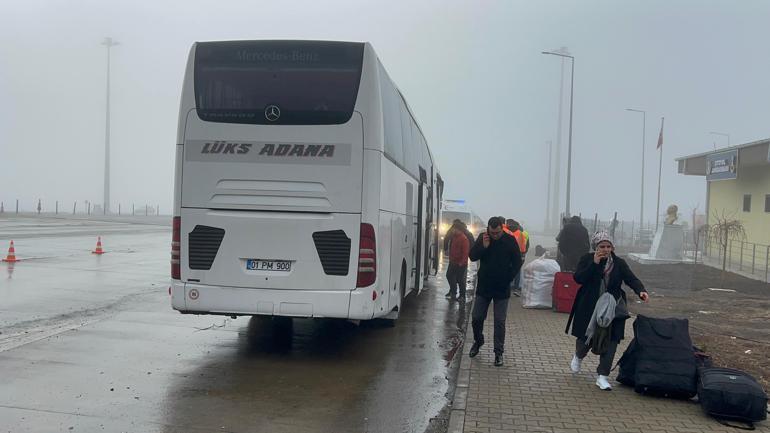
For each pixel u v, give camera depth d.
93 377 6.63
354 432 5.36
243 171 7.34
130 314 10.23
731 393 5.58
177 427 5.29
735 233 21.25
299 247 7.29
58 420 5.35
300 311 7.28
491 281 7.57
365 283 7.27
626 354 6.67
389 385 6.79
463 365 7.53
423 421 5.70
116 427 5.25
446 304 12.99
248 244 7.33
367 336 9.34
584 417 5.70
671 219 22.64
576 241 13.70
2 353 7.46
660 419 5.68
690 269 19.83
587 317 6.74
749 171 21.28
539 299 12.05
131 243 25.36
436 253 18.16
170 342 8.37
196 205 7.40
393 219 8.51
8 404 5.70
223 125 7.37
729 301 13.43
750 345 8.80
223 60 7.46
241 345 8.35
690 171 26.11
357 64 7.40
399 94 9.28
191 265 7.42
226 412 5.71
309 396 6.29
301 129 7.30
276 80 7.38
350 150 7.29
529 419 5.62
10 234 27.16
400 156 9.24
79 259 18.23
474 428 5.37
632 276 6.65
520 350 8.38
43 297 11.41
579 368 7.20
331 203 7.27
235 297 7.34
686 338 6.43
